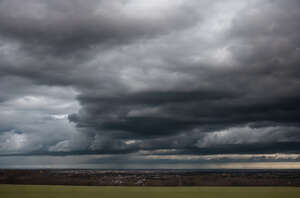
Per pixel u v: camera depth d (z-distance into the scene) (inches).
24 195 1460.4
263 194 1533.0
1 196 1412.4
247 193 1593.3
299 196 1443.2
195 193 1603.1
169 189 1859.0
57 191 1676.9
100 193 1579.7
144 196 1453.0
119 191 1708.9
